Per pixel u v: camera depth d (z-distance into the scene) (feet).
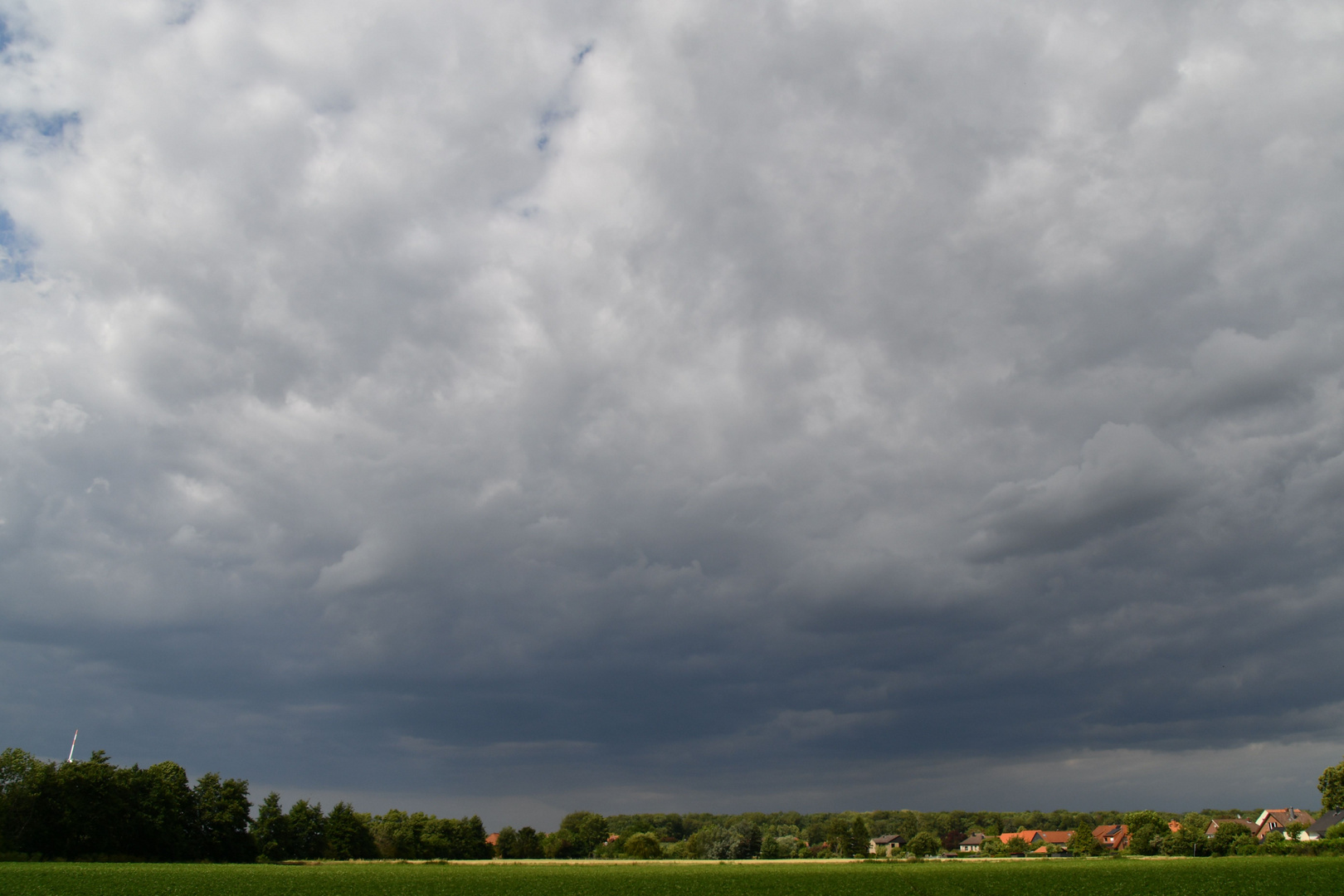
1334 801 381.19
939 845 581.94
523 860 455.63
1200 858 363.35
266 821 388.57
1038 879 225.15
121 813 318.65
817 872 279.49
